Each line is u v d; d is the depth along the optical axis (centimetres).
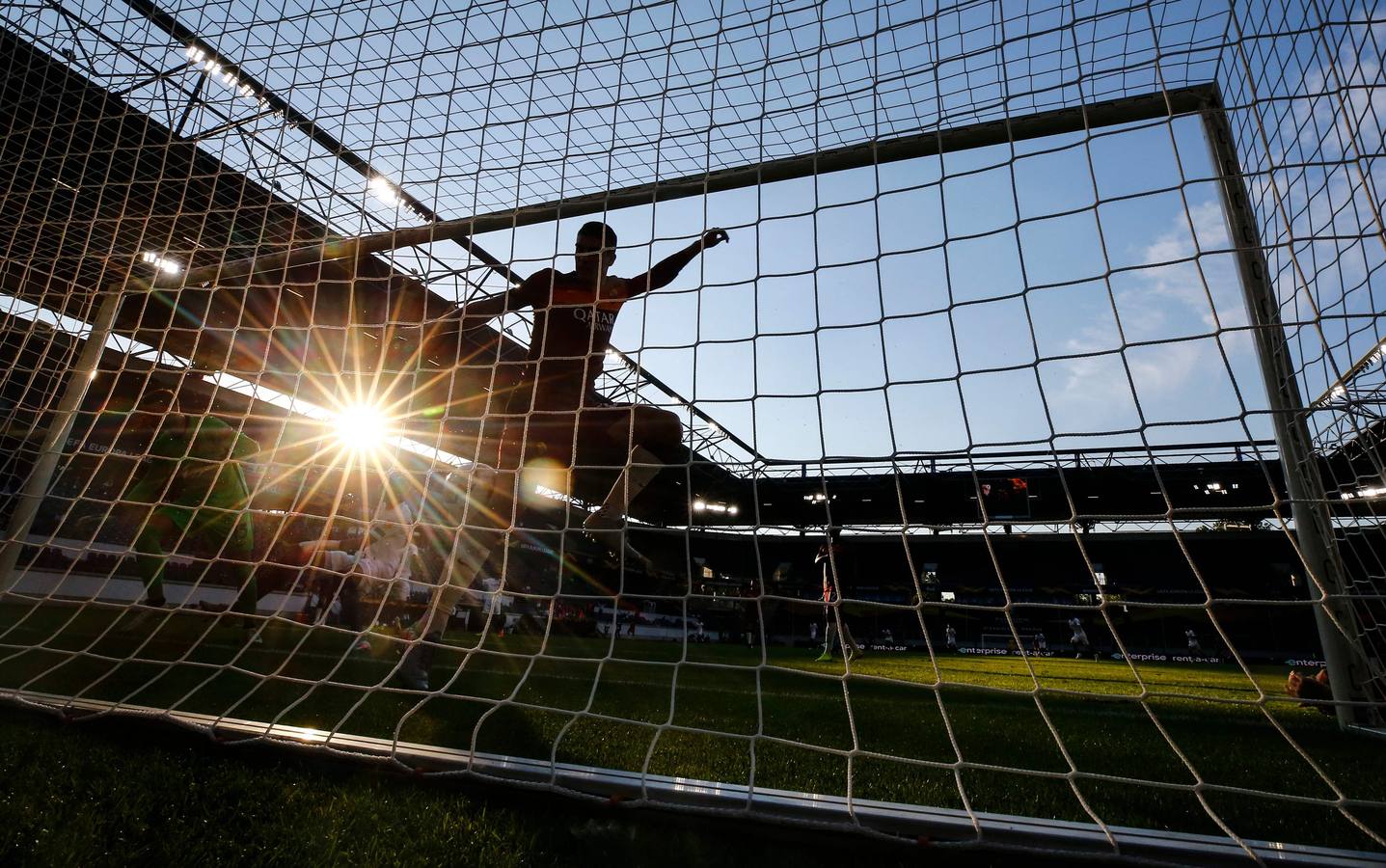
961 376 215
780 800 154
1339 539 336
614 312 320
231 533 322
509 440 316
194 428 345
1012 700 441
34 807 142
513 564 1324
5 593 288
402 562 415
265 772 177
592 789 163
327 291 449
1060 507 2073
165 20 391
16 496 434
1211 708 422
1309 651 2183
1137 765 227
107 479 529
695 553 2091
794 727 276
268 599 938
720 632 2267
